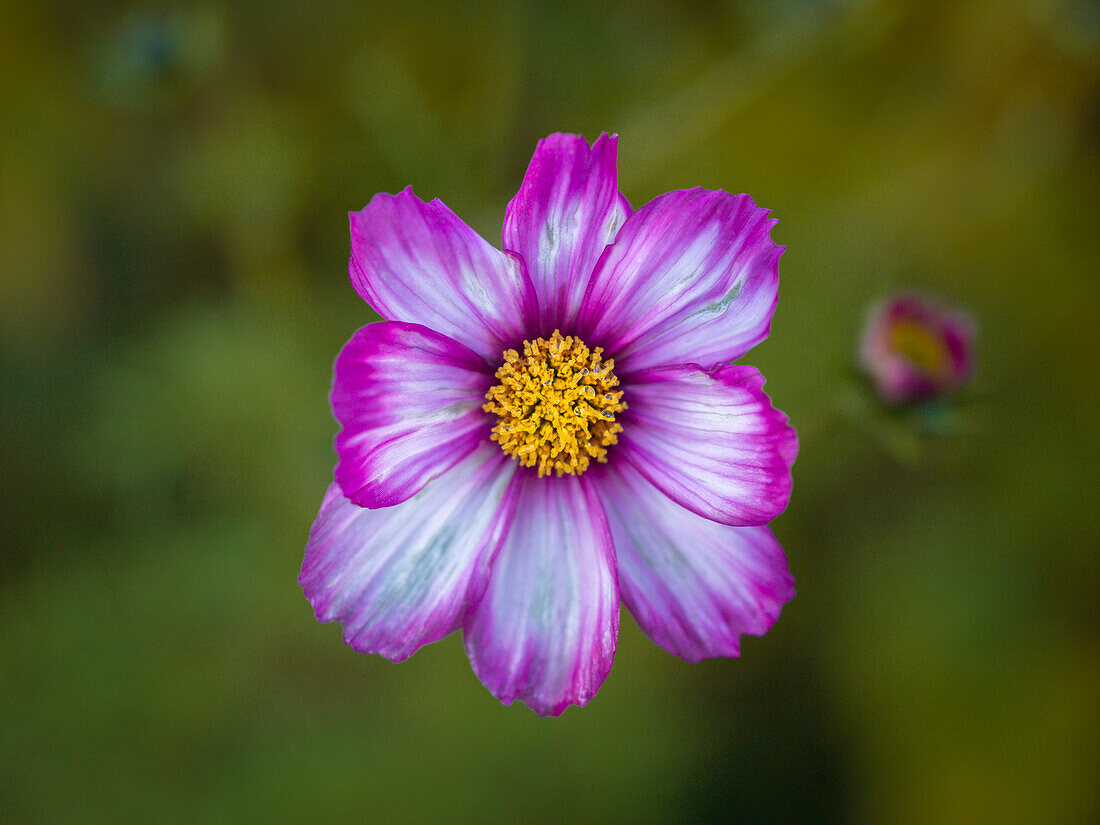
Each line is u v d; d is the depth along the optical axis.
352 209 0.40
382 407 0.26
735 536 0.27
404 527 0.27
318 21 0.42
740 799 0.42
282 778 0.39
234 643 0.41
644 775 0.40
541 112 0.41
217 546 0.40
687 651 0.28
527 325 0.27
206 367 0.40
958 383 0.33
